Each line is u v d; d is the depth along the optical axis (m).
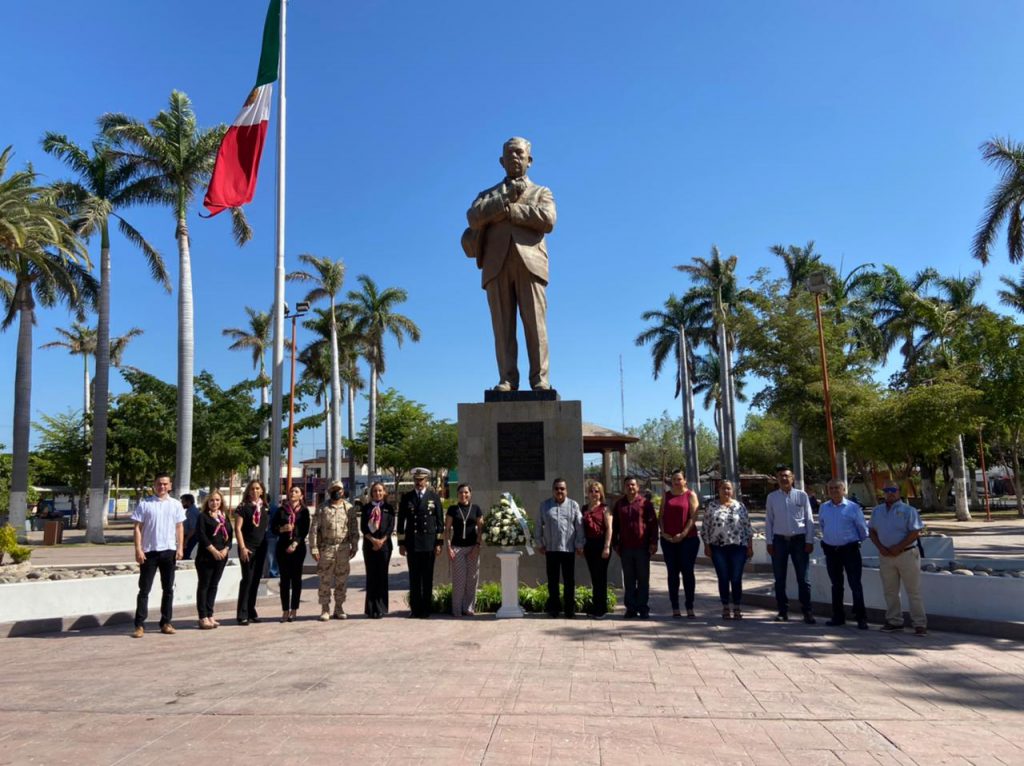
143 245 30.03
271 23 18.00
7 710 5.66
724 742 4.74
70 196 28.80
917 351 43.28
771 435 58.84
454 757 4.51
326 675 6.53
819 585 9.96
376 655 7.31
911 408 25.56
